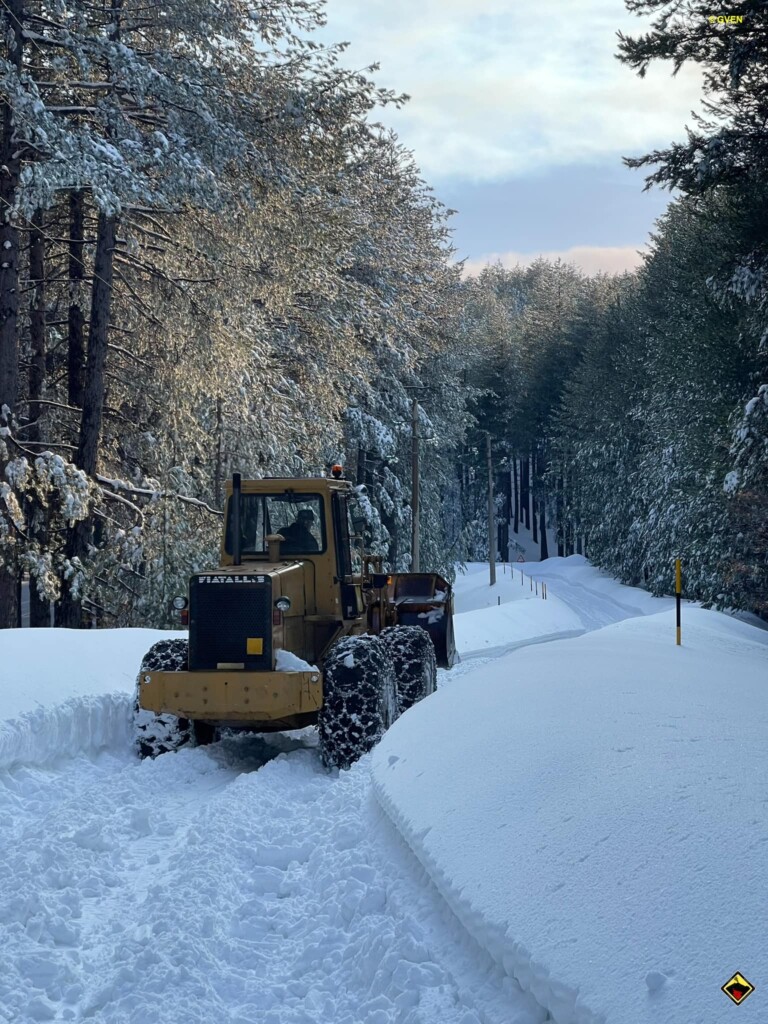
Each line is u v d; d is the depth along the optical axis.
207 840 6.02
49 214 20.36
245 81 18.27
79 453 18.72
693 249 37.31
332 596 9.94
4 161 16.81
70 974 4.27
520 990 3.67
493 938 3.84
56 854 5.75
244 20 18.09
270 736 10.41
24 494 16.91
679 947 3.25
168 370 19.53
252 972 4.34
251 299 19.02
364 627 10.83
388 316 28.56
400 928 4.39
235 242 18.00
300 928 4.83
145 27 17.66
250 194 17.03
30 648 10.20
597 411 64.94
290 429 23.33
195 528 20.28
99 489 17.50
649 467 52.78
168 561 19.11
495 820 4.88
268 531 10.04
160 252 18.98
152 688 8.59
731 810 4.20
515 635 28.89
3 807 7.09
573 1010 3.24
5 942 4.56
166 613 19.05
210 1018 3.81
